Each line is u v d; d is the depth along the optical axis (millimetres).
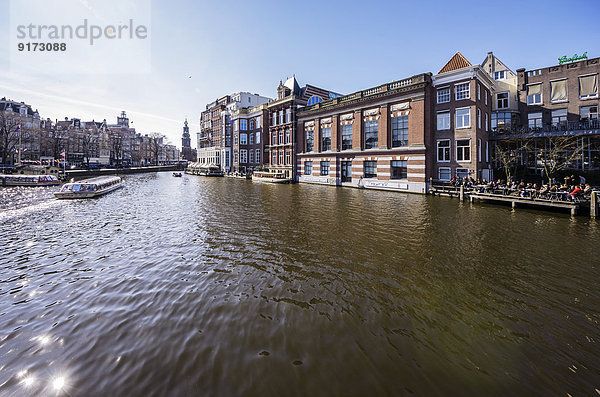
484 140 27594
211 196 25344
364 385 4086
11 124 59781
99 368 4434
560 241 10875
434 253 9531
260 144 57000
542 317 5820
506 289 7000
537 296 6664
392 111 29859
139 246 10500
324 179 37719
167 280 7531
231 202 21391
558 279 7559
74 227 13641
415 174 27781
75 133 81688
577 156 25641
